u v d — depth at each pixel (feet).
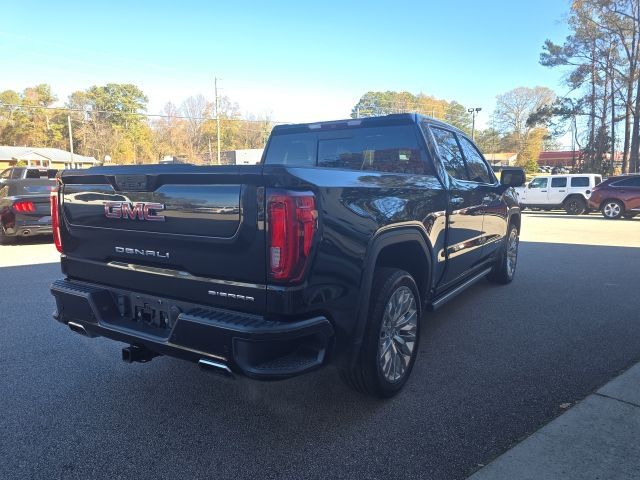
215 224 8.58
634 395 11.21
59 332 16.17
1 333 16.05
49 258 30.27
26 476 8.54
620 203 62.85
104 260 10.73
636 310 18.29
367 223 9.54
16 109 305.12
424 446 9.34
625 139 134.10
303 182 8.18
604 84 139.44
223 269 8.66
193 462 8.93
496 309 18.53
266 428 10.11
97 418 10.55
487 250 18.60
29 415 10.67
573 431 9.70
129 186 9.70
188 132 309.83
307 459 8.99
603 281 23.32
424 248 12.06
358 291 9.36
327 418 10.49
